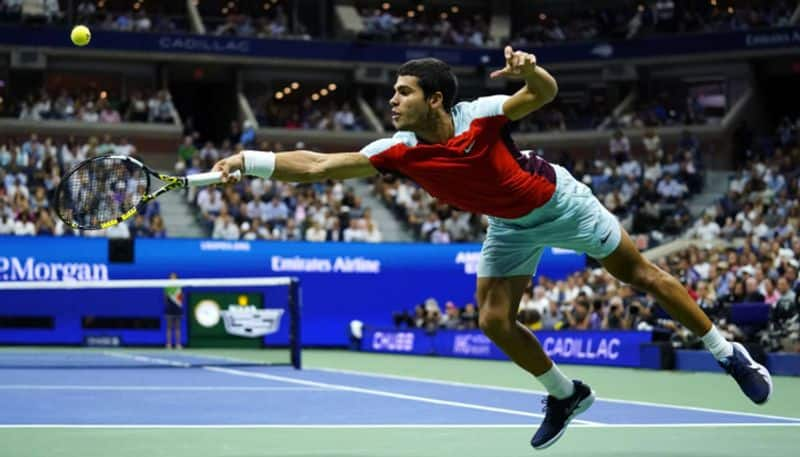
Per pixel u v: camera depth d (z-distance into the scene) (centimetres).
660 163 2842
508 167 577
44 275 2373
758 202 2478
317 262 2531
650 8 3500
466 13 3900
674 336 1681
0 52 3178
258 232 2591
